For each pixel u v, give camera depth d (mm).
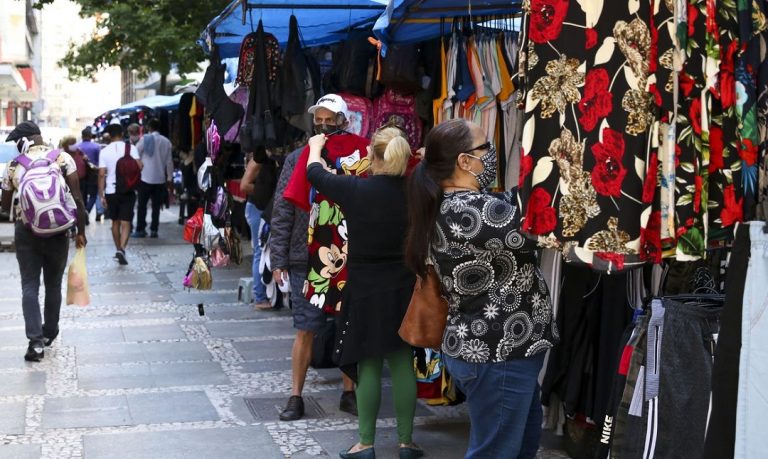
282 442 10125
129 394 12016
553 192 7016
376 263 9148
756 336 5473
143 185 32000
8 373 13062
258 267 18328
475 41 11398
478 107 11477
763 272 5469
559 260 9039
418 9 11148
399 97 13367
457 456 9742
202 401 11719
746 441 5496
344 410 11336
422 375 10453
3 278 22859
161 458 9555
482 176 7355
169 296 19891
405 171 9094
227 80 18016
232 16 14648
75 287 14539
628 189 6809
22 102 91500
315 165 9477
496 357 6938
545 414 9680
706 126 6867
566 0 6941
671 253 6992
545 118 7031
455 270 7039
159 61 37969
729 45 6871
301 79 14023
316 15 14648
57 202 13664
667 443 7043
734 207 7023
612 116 6836
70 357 14102
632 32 6766
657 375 7109
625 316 8672
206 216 16078
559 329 9094
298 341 10992
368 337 9094
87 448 9828
